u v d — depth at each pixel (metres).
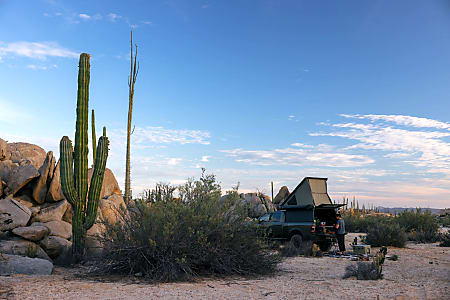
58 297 7.03
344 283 9.02
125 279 9.25
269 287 8.45
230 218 10.56
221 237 10.16
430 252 17.30
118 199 17.12
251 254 10.55
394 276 10.34
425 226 27.31
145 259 9.71
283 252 15.65
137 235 9.89
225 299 7.14
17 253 11.56
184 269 9.26
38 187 14.59
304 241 16.64
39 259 10.70
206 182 11.12
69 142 12.89
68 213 14.95
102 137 13.53
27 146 18.91
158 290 7.88
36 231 12.35
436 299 7.21
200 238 9.65
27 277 9.36
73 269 11.45
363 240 20.73
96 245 13.11
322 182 18.66
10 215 12.73
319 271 11.44
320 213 17.75
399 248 19.19
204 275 9.88
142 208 10.48
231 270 10.27
